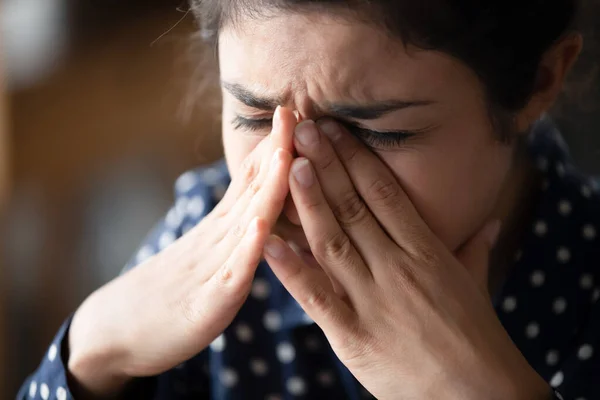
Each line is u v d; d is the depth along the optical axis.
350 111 0.56
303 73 0.55
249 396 0.85
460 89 0.58
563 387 0.76
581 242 0.80
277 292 0.85
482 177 0.64
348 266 0.63
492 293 0.78
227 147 0.67
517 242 0.78
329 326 0.64
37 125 1.55
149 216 1.58
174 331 0.70
